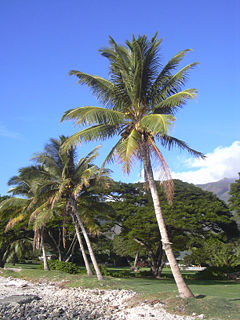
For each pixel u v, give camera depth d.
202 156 15.83
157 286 21.05
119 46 15.82
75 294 19.09
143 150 15.05
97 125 15.85
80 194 26.23
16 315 13.75
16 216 32.84
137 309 13.45
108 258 63.19
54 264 33.78
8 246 43.84
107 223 36.00
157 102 15.76
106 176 24.83
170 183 14.27
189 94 12.84
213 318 10.98
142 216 32.97
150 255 35.84
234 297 15.20
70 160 25.44
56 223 35.59
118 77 15.82
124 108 15.82
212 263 34.72
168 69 15.78
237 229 35.44
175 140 15.55
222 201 37.50
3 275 30.88
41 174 25.80
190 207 33.09
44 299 17.88
